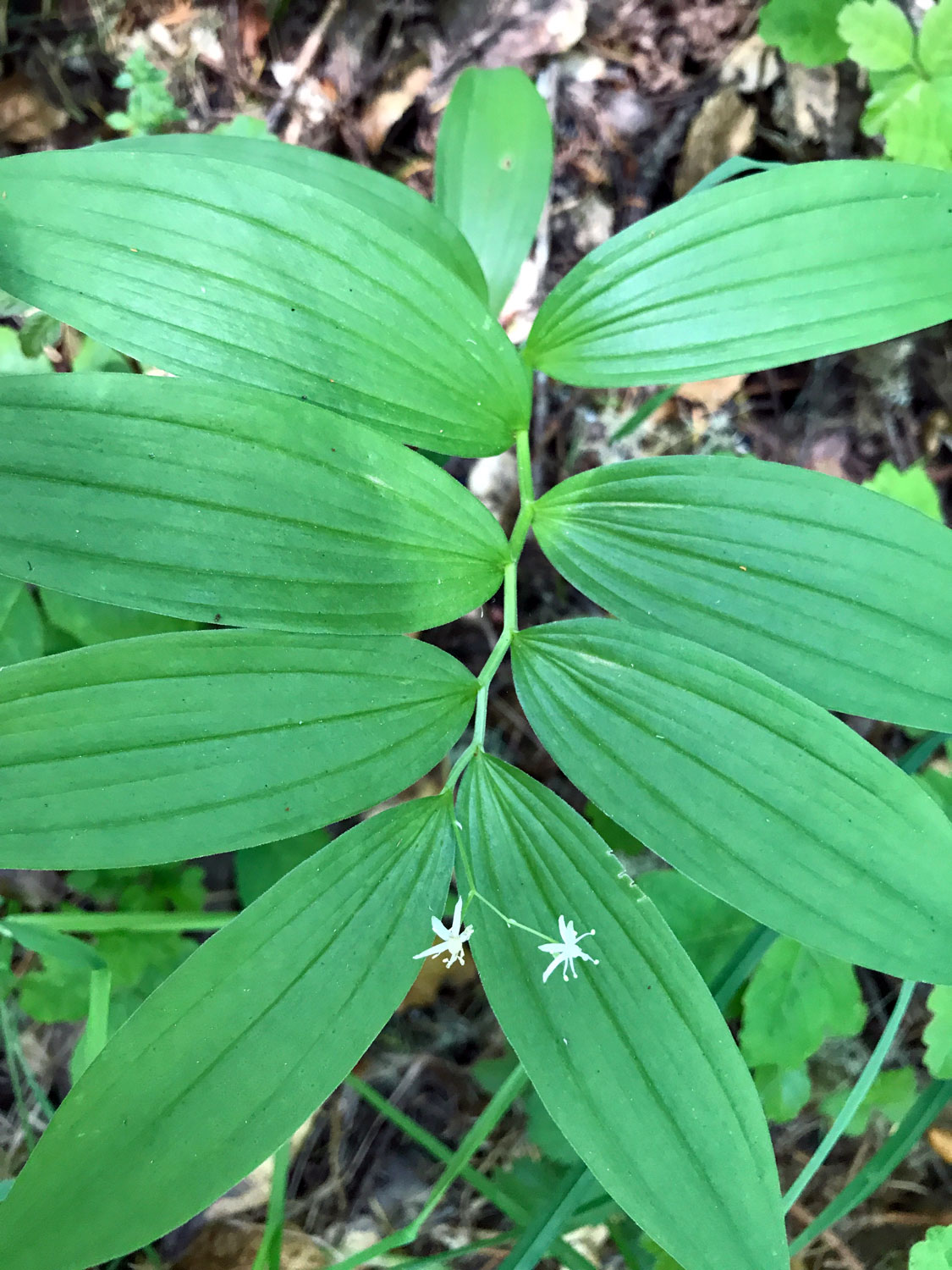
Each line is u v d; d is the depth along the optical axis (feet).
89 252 0.53
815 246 0.62
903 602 0.58
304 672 0.55
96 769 0.52
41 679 0.52
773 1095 0.82
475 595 0.60
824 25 0.92
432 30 1.01
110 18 0.98
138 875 0.84
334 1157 0.93
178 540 0.52
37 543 0.50
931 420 1.03
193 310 0.54
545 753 1.00
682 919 0.81
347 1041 0.54
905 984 0.71
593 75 1.03
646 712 0.59
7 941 0.81
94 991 0.71
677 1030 0.56
